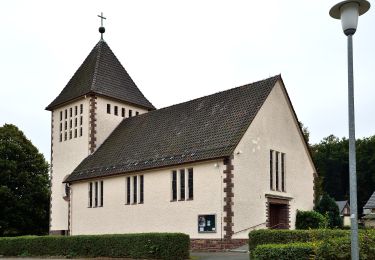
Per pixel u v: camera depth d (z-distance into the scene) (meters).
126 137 43.34
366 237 14.11
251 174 31.94
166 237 25.06
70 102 48.44
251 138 32.47
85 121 46.12
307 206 37.31
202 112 37.66
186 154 33.59
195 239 31.52
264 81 35.84
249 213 31.28
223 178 30.56
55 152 49.69
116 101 47.78
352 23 11.69
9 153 57.25
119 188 38.44
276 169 34.66
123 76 50.09
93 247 28.72
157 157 36.00
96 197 40.78
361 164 85.88
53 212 48.72
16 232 57.56
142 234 26.25
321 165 94.75
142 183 36.53
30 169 58.97
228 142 31.59
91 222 40.75
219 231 30.23
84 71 49.53
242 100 35.31
